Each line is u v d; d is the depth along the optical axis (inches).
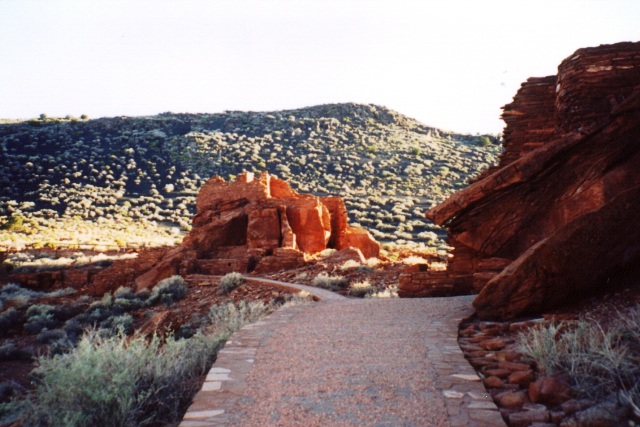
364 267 1061.1
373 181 3700.8
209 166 4178.2
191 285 1187.3
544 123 571.8
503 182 498.9
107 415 194.2
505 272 311.7
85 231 2709.2
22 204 3368.6
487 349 254.5
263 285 991.6
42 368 221.0
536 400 176.6
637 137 458.6
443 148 4682.6
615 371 177.9
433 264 1083.3
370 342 284.4
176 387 231.5
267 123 5172.2
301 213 1457.9
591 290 295.3
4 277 1526.8
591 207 461.4
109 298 1125.1
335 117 5364.2
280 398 190.2
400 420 165.0
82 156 4402.1
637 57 481.1
